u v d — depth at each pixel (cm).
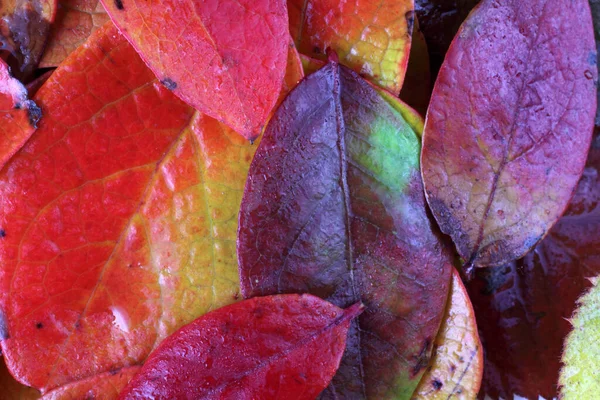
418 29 22
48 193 21
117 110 21
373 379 21
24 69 21
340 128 21
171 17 20
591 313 22
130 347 21
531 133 21
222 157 21
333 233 21
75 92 21
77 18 21
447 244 21
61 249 21
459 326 21
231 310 21
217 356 20
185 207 21
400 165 21
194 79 20
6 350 21
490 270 22
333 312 21
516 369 22
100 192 21
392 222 21
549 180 21
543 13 20
